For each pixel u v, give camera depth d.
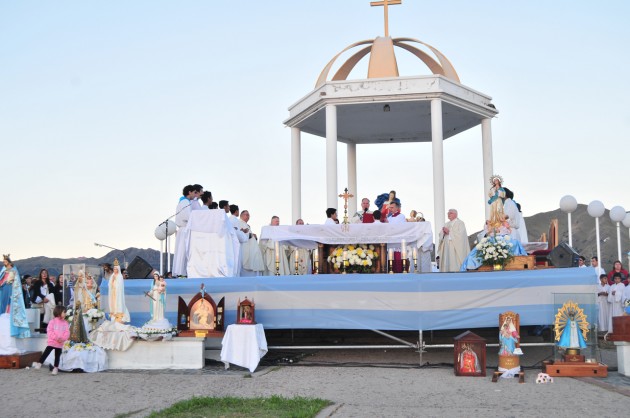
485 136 22.14
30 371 13.16
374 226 14.99
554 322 12.95
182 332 13.51
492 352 14.74
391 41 21.55
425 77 20.17
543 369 12.34
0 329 13.95
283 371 12.84
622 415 8.78
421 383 11.45
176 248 16.20
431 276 13.61
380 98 20.22
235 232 15.64
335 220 17.20
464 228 16.23
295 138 22.70
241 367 13.34
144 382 11.79
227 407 9.35
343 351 15.10
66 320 13.51
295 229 15.16
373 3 22.31
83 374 12.75
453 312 13.49
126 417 8.95
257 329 13.20
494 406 9.48
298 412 8.83
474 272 13.62
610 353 15.50
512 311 13.41
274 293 14.00
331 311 13.80
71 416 9.07
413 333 15.59
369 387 11.09
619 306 18.55
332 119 20.36
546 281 13.37
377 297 13.68
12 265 14.29
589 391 10.56
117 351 13.47
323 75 21.78
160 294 13.79
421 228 14.90
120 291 13.85
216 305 14.06
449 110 21.48
